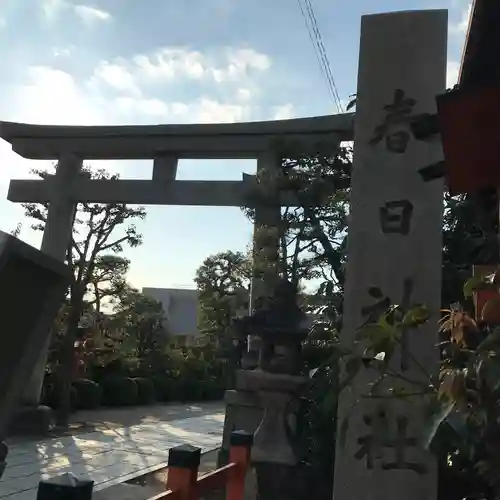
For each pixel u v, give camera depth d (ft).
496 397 7.09
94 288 57.67
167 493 10.87
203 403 81.30
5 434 5.75
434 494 14.01
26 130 37.68
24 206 46.68
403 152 15.88
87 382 56.85
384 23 16.63
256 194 30.81
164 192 35.29
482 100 9.21
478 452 8.70
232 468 15.10
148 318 77.71
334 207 29.78
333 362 11.55
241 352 33.68
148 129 35.04
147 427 48.11
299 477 23.50
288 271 30.86
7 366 5.70
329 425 23.89
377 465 14.30
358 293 15.44
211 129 33.68
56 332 47.73
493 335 7.30
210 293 89.61
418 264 15.31
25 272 5.58
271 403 25.16
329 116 31.50
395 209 15.70
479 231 23.70
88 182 36.96
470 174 11.39
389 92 16.22
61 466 29.37
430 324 14.46
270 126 32.60
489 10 9.01
